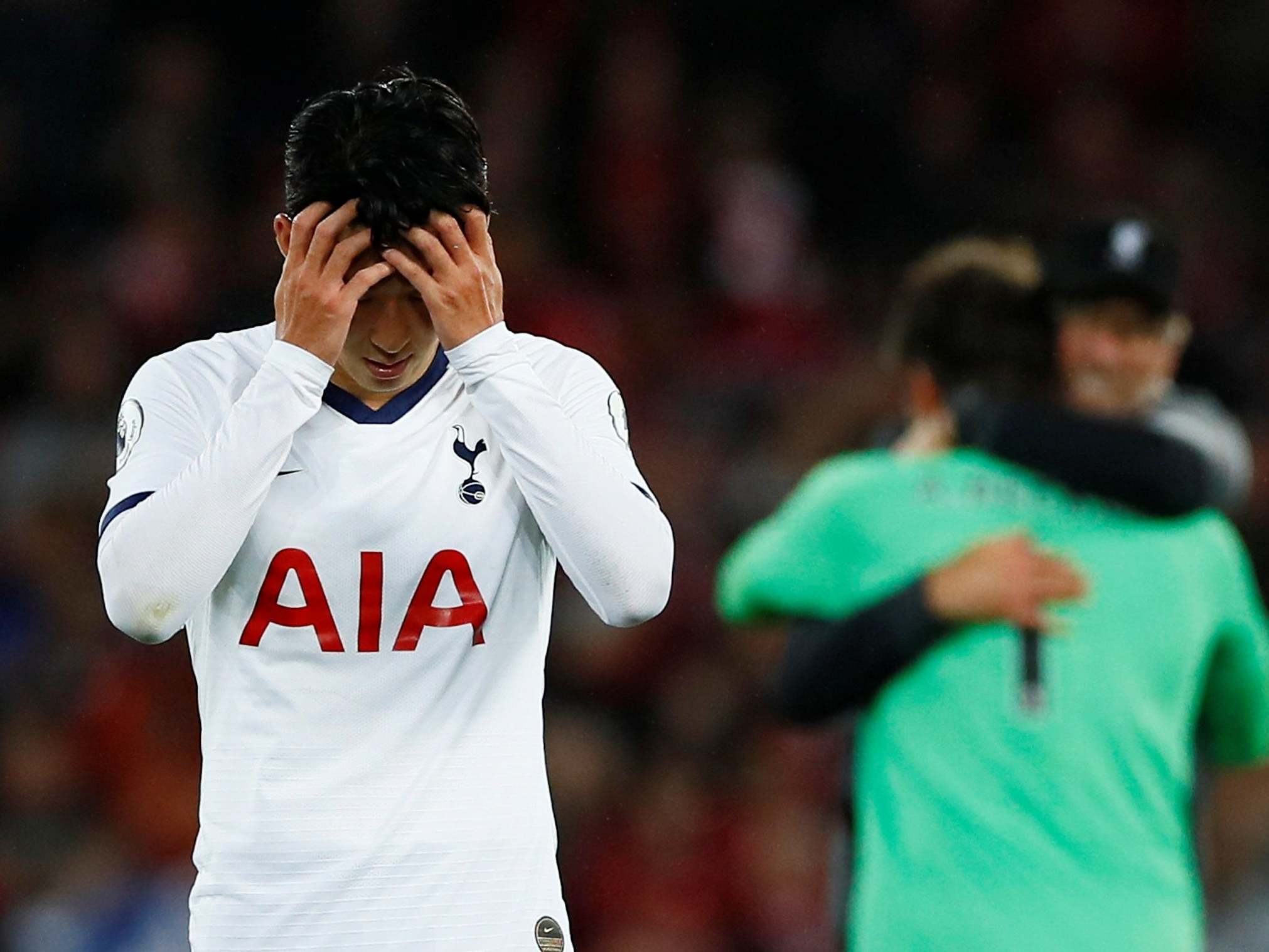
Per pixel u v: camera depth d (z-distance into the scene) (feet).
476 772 31.48
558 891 32.35
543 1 136.05
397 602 31.22
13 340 115.55
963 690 45.80
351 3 132.77
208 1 131.23
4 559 100.68
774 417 115.44
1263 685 48.16
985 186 139.95
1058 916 44.37
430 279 30.68
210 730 31.63
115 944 83.20
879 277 133.90
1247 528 110.52
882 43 142.61
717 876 86.99
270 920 30.71
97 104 127.95
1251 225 144.46
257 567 31.07
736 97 138.10
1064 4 147.02
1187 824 47.19
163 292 119.03
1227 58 151.02
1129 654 45.75
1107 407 48.24
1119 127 145.59
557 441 30.94
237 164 128.26
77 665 94.38
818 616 49.06
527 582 32.27
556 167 131.64
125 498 30.91
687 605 102.22
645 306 127.24
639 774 92.02
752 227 130.62
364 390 31.83
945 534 47.26
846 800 49.01
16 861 85.51
